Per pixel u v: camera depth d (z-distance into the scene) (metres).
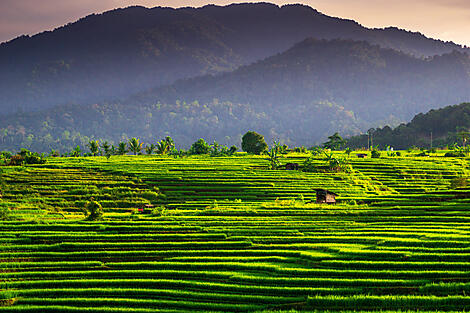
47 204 108.12
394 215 86.75
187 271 59.56
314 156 182.50
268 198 113.50
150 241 73.62
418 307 48.59
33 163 153.88
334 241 70.88
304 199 111.56
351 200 102.00
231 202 105.75
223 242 70.69
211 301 52.22
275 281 55.66
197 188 122.62
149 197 114.75
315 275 57.41
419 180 138.12
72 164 152.00
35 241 73.50
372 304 49.50
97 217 88.50
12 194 115.00
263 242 72.12
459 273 55.31
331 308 49.41
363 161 160.12
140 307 51.06
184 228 79.00
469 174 146.62
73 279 57.91
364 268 59.12
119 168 144.50
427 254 61.25
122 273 59.09
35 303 51.81
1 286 55.19
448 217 82.44
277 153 175.25
